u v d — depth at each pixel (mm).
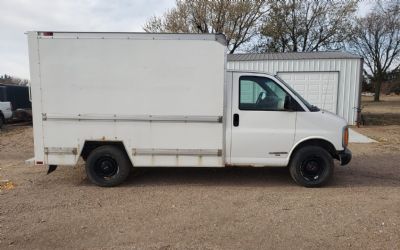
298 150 5766
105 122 5602
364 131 13828
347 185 5973
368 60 45125
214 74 5496
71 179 6301
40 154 5691
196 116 5574
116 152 5734
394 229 4051
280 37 30906
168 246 3637
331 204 4949
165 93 5539
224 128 5648
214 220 4352
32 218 4422
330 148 5844
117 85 5523
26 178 6383
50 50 5453
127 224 4230
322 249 3570
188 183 6070
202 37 5430
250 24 28562
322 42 31516
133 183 6059
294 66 15477
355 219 4367
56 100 5555
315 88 15453
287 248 3600
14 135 13344
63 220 4355
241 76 5668
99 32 5422
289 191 5602
